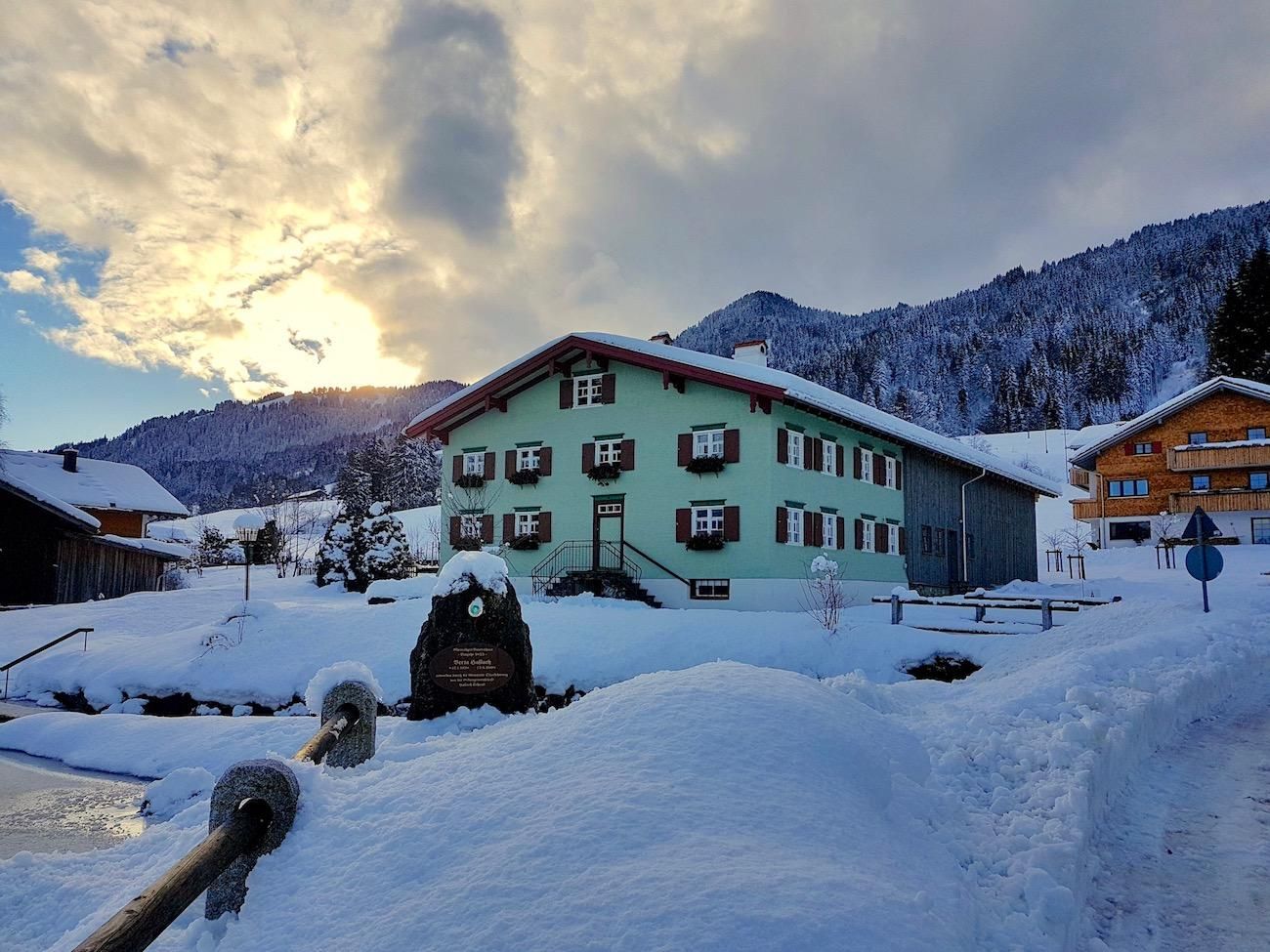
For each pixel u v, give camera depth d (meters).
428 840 3.43
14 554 27.75
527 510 26.89
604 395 25.77
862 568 26.59
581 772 3.75
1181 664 10.00
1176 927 3.93
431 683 8.87
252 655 15.20
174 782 8.38
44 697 15.48
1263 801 5.80
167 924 2.71
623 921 2.62
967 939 2.91
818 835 3.28
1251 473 41.97
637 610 18.72
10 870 5.10
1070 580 36.84
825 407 22.62
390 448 99.19
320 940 2.99
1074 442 98.56
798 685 4.80
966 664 14.74
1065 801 4.82
